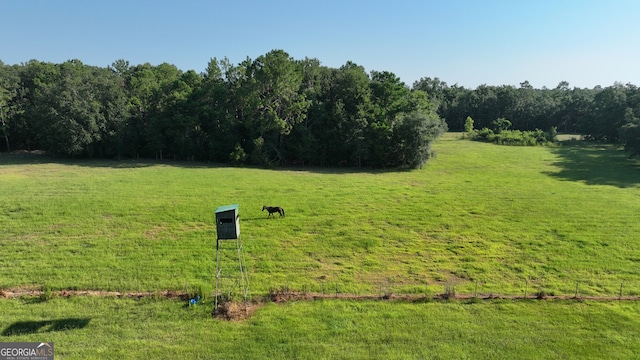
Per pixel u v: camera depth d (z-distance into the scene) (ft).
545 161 216.74
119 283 66.80
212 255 80.38
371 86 220.02
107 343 48.32
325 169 197.77
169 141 215.72
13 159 201.05
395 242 89.66
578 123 341.41
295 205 119.44
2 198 119.14
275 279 69.77
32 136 237.86
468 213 112.57
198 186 144.05
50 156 212.84
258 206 117.80
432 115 214.69
